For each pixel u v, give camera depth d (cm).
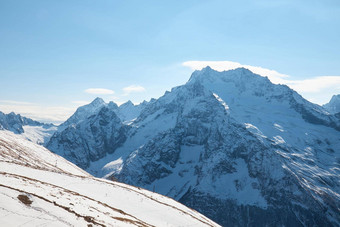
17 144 12650
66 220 3206
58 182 5322
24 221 2923
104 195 5322
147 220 4688
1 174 4397
